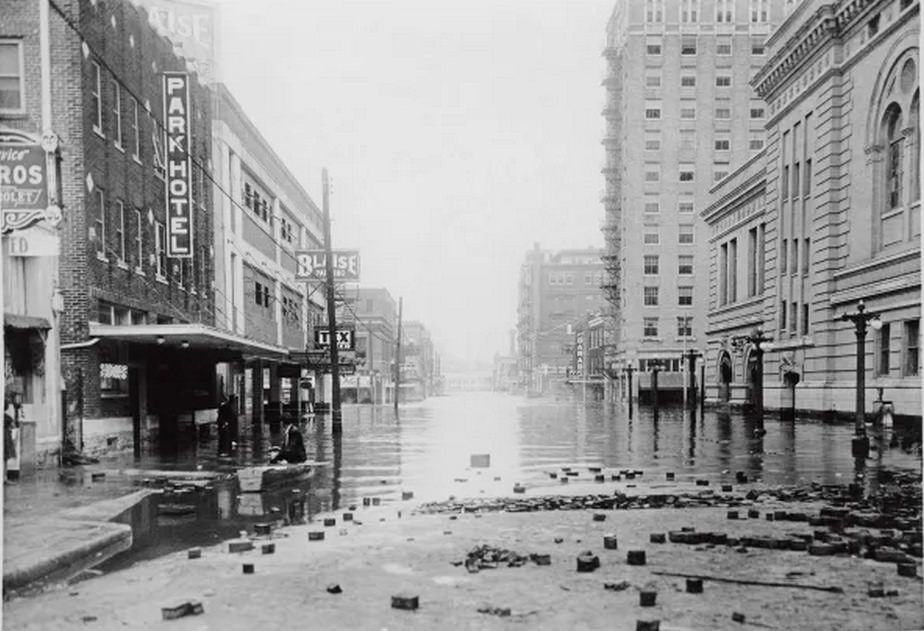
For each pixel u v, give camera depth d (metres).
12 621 6.52
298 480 16.11
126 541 9.97
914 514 11.09
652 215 83.00
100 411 20.78
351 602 6.90
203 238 32.31
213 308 33.41
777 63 46.59
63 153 19.69
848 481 15.31
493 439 28.47
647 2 82.81
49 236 16.80
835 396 39.25
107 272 21.83
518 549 8.99
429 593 7.16
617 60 91.81
